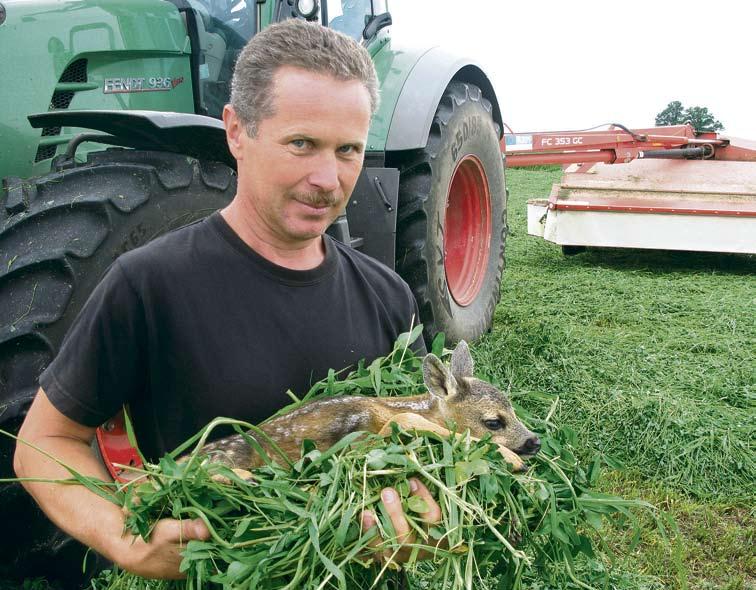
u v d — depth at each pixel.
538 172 24.23
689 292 8.12
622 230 9.38
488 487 1.68
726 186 9.25
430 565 2.59
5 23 3.29
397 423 1.83
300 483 1.70
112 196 2.78
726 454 4.37
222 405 1.86
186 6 4.00
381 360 2.04
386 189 4.71
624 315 7.05
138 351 1.84
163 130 3.04
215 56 4.20
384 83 5.01
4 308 2.55
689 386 5.34
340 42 1.74
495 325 6.68
